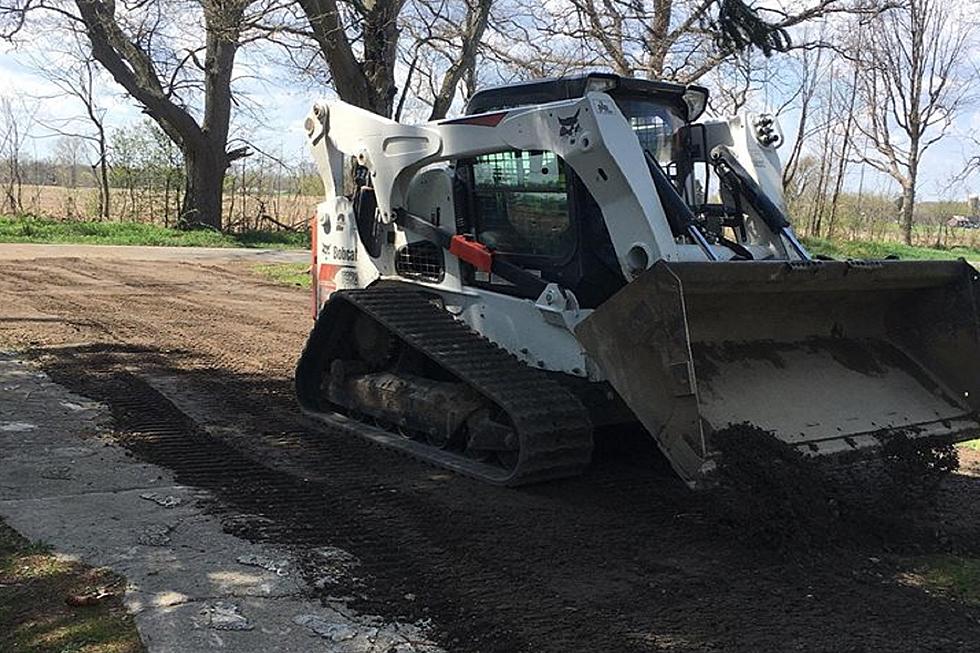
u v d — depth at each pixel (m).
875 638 3.75
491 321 6.21
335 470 5.97
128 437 6.51
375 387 6.74
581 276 5.66
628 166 5.22
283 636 3.61
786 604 4.05
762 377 5.22
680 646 3.64
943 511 5.43
